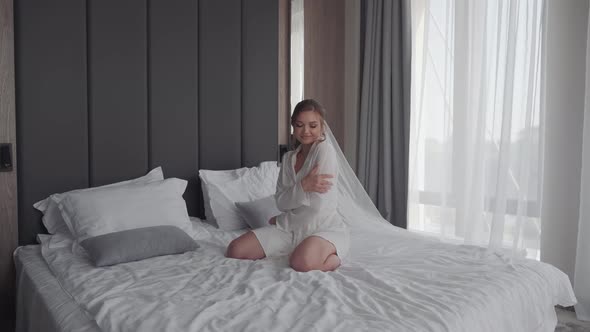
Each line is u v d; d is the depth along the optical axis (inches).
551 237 103.9
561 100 101.7
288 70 132.4
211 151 112.9
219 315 45.7
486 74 110.6
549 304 63.4
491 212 111.3
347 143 148.7
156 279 59.1
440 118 124.5
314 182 69.6
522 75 104.8
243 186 105.1
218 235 90.7
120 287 55.6
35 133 87.3
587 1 97.6
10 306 84.5
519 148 105.0
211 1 111.2
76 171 92.3
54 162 89.6
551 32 102.0
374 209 112.0
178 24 105.7
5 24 83.1
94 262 65.4
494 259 71.6
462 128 117.5
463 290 54.6
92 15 93.0
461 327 45.5
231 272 62.4
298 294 52.4
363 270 61.9
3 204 83.8
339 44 147.2
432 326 43.5
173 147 106.0
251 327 42.1
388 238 88.7
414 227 130.9
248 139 120.1
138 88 99.9
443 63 123.4
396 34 131.3
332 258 65.8
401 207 133.3
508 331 52.6
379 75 136.3
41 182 88.4
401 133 132.9
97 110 94.5
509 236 107.9
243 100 118.6
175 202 90.7
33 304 60.9
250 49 119.1
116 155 97.3
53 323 49.6
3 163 83.3
